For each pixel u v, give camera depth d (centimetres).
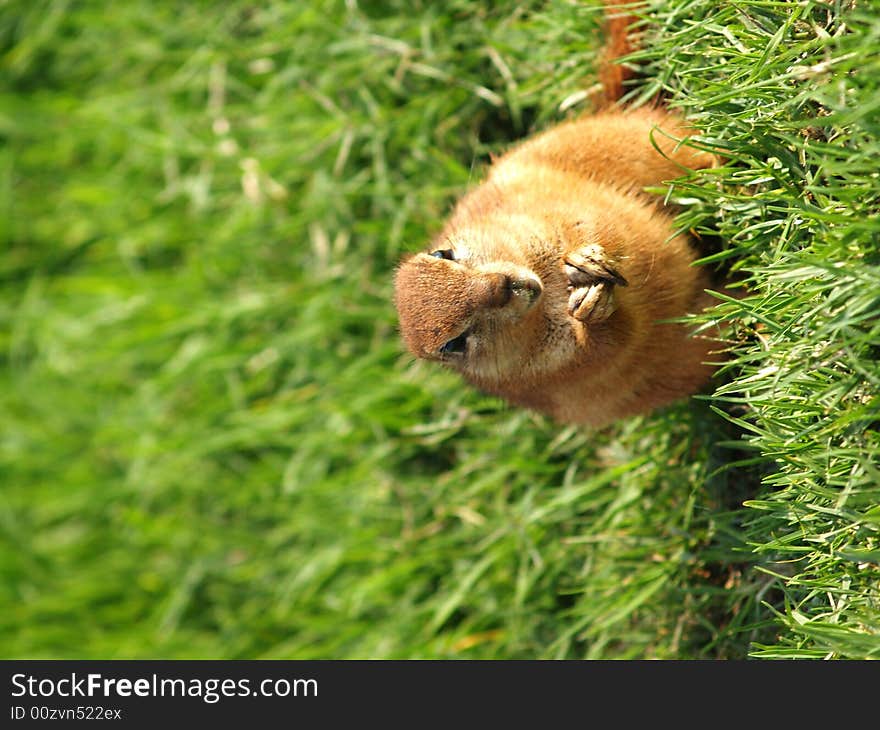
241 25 1246
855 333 637
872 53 614
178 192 1280
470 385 944
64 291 1369
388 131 1130
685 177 772
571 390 831
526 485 1077
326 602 1164
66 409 1329
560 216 796
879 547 655
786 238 704
